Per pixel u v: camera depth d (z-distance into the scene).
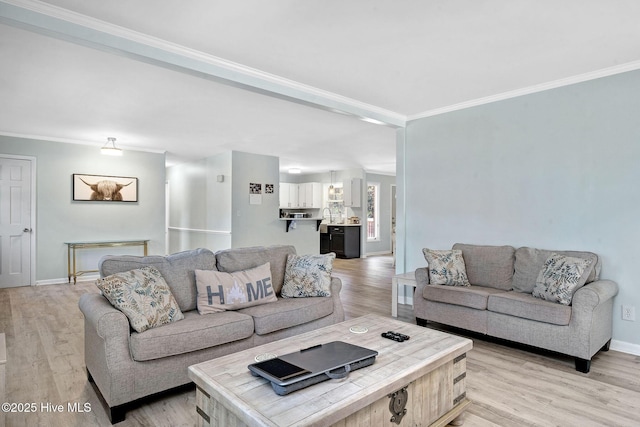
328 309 3.10
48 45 2.69
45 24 2.18
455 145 4.17
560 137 3.42
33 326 3.68
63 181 5.99
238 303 2.76
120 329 2.07
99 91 3.66
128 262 2.59
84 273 6.11
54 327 3.65
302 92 3.53
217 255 3.04
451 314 3.45
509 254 3.58
